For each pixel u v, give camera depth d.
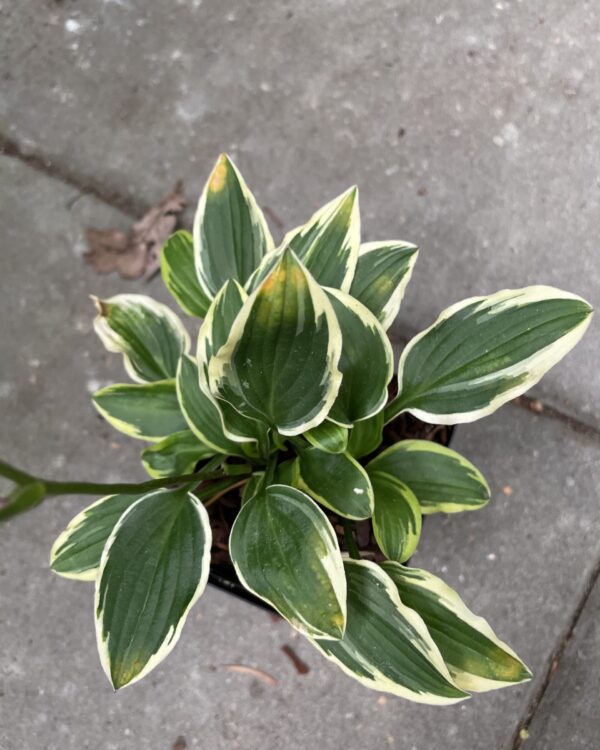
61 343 0.55
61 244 0.57
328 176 0.56
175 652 0.51
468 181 0.55
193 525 0.32
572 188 0.54
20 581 0.53
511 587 0.50
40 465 0.54
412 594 0.34
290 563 0.30
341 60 0.58
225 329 0.31
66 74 0.59
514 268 0.54
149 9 0.59
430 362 0.35
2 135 0.58
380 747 0.50
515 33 0.57
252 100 0.58
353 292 0.35
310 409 0.30
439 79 0.57
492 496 0.51
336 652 0.32
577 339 0.32
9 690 0.52
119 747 0.51
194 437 0.37
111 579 0.31
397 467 0.38
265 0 0.59
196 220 0.37
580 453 0.51
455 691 0.31
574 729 0.49
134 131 0.58
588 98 0.55
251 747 0.50
